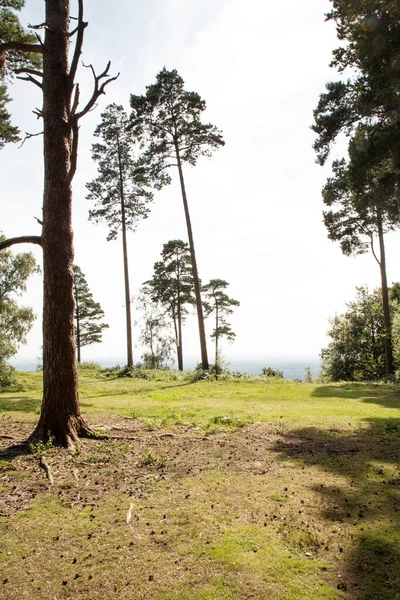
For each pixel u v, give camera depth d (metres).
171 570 3.37
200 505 4.68
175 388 19.11
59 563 3.49
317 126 17.56
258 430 8.77
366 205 17.11
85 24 7.78
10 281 22.14
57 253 7.64
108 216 28.66
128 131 26.62
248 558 3.53
